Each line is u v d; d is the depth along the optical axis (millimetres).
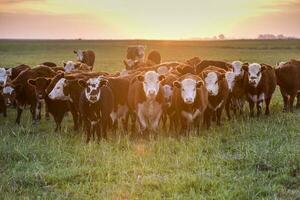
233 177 9414
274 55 62375
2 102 17297
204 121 14930
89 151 11461
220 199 8227
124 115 14641
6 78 18062
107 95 13039
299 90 17906
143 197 8383
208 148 11875
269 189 8633
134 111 14016
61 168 10242
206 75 14711
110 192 8594
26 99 16234
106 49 95875
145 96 13336
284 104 17953
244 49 87625
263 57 57000
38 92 15109
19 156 11195
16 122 16250
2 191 8680
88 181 9391
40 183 9273
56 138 13078
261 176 9477
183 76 14414
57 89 14297
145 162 10469
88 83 12562
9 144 12266
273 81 16797
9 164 10602
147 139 13133
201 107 13789
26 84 16203
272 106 18828
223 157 10953
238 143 12273
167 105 14305
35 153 11422
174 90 14062
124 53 77500
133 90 13922
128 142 12344
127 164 10344
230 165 10297
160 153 11258
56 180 9383
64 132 14242
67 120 16797
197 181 9078
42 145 12180
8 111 18906
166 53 71625
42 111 18766
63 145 12234
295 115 16484
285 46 99938
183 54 67812
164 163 10461
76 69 19906
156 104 13500
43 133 14367
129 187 8969
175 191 8656
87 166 10242
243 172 9766
